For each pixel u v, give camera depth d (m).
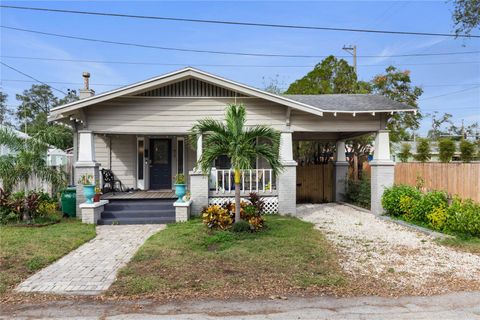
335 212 12.52
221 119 10.92
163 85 10.67
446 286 5.12
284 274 5.49
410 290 4.96
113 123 10.77
